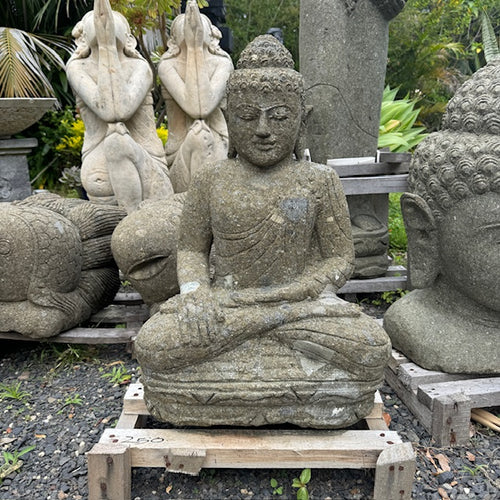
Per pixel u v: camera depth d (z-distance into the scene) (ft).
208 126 13.39
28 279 8.59
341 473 6.36
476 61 33.06
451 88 32.17
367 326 6.02
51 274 8.71
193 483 6.23
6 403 8.00
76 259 9.11
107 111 11.40
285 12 36.50
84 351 9.57
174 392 5.84
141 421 6.73
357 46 11.84
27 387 8.48
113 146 11.55
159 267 8.34
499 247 6.84
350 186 10.16
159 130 18.80
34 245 8.54
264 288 6.49
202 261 6.79
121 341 9.01
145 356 5.82
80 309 9.21
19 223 8.52
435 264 7.64
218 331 5.83
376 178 10.17
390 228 16.07
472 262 7.02
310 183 6.46
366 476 6.31
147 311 10.00
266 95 6.03
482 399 6.97
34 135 21.91
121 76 11.44
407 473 5.57
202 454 5.73
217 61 13.14
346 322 6.01
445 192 7.13
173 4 16.16
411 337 7.64
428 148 7.45
